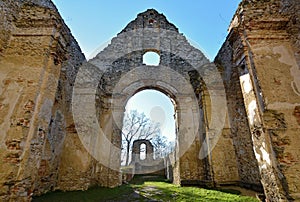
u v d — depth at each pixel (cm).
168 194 657
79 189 708
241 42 438
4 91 375
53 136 669
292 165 326
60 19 448
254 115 398
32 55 403
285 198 313
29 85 380
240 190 692
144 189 782
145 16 1306
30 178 346
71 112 793
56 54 427
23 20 431
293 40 406
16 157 333
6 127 351
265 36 421
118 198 598
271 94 374
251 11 439
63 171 718
